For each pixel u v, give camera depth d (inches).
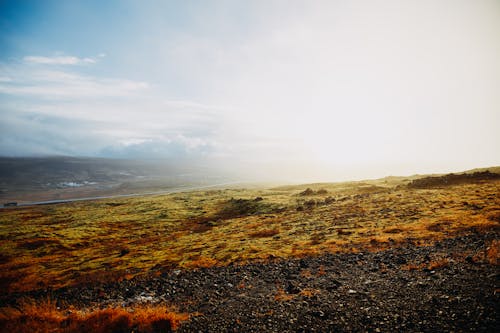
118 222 3981.3
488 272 535.8
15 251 2664.9
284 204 3580.2
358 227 1585.9
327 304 532.1
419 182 3344.0
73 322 530.3
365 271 753.0
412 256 818.2
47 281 1407.5
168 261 1446.9
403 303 475.2
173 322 510.0
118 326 498.0
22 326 529.7
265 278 844.6
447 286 511.2
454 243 884.0
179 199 6314.0
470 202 1764.3
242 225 2613.2
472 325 357.7
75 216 5049.2
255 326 473.7
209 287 818.2
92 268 1620.3
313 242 1354.6
